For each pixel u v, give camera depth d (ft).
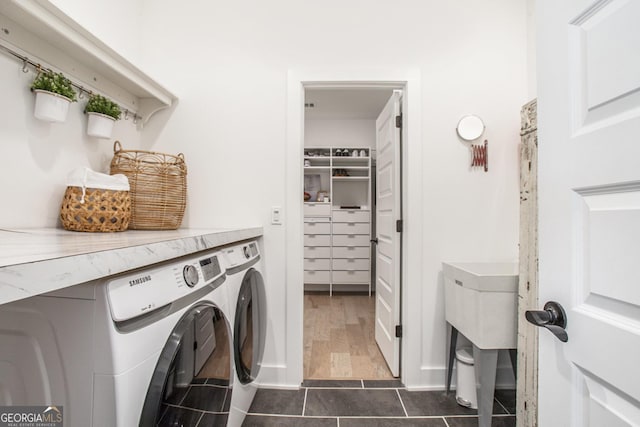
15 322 2.07
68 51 4.11
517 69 5.96
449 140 5.92
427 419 4.92
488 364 4.46
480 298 4.49
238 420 4.26
